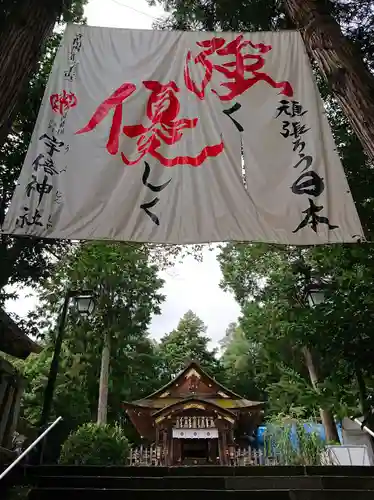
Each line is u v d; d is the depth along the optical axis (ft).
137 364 88.79
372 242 21.91
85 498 15.23
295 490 15.38
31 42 14.39
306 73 16.01
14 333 25.61
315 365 47.32
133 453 47.75
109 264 45.16
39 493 15.26
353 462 34.83
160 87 15.65
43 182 13.03
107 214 12.81
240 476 17.75
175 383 66.49
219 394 65.10
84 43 16.26
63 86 15.17
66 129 14.25
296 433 39.09
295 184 13.62
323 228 12.82
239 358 104.37
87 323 65.92
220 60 16.38
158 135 14.52
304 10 16.53
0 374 22.31
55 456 43.45
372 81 13.80
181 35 16.96
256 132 14.70
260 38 16.93
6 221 12.18
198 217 12.96
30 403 64.18
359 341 18.60
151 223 12.81
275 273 46.75
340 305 20.18
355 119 13.53
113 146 14.10
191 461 56.13
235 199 13.32
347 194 13.43
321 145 14.33
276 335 53.06
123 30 16.84
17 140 25.38
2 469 17.29
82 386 71.77
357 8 21.13
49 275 27.91
